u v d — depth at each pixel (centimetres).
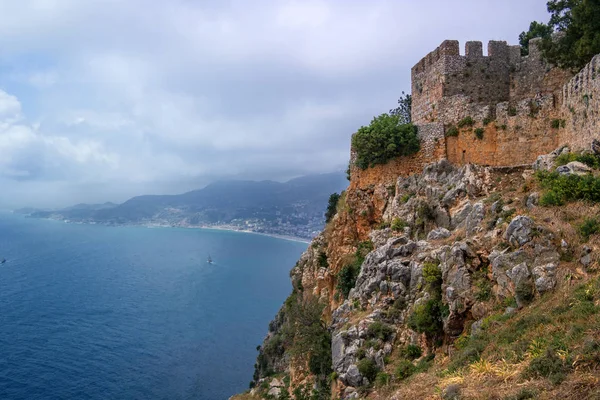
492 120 4303
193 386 11125
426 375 2669
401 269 3584
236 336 14800
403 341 3300
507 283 2681
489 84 4712
